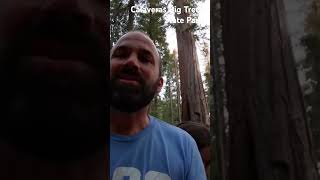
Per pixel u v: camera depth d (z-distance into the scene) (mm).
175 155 1781
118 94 1705
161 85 1982
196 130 2590
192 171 1802
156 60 1817
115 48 1759
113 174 1683
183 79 12930
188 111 12625
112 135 1769
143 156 1729
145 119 1830
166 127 1902
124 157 1716
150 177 1689
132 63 1695
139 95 1722
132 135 1771
